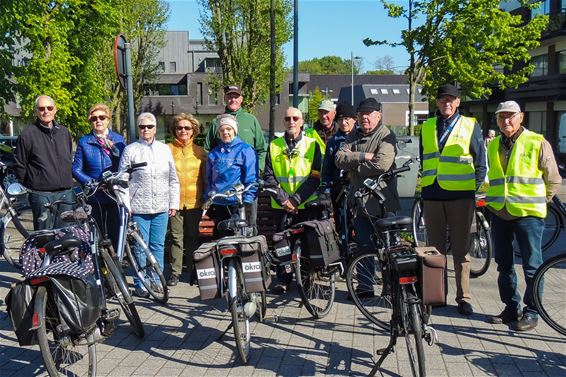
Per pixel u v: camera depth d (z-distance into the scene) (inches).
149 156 259.1
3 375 177.8
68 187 265.0
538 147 207.5
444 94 229.0
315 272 226.7
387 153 233.0
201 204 282.4
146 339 209.2
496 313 231.1
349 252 250.4
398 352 194.2
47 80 681.0
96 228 207.9
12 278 292.7
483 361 185.2
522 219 208.4
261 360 188.9
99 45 801.6
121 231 239.0
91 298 160.2
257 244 183.3
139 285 259.1
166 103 2298.2
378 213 233.3
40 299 152.9
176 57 2861.7
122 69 299.6
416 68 717.3
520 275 288.8
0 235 300.7
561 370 178.4
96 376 173.9
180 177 279.3
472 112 1643.7
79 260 179.9
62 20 694.5
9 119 670.5
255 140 299.0
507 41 743.1
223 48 919.0
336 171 273.4
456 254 232.5
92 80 810.8
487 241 281.0
